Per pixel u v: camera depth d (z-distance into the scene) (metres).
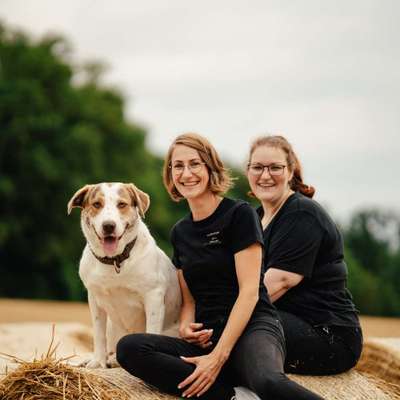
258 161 6.86
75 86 43.00
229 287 5.75
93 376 5.34
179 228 6.07
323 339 6.04
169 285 6.95
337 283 6.32
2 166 35.47
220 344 5.39
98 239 6.52
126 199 6.62
